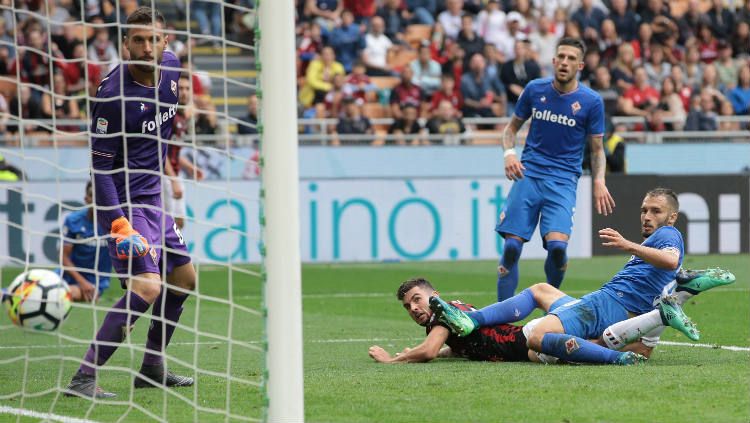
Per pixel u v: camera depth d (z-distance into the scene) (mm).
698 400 18922
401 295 25391
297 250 16438
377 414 18125
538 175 31438
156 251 21297
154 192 21625
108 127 20734
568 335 23453
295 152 16500
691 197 60531
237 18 74625
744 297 41844
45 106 61031
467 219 60125
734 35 76500
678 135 66688
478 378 21609
